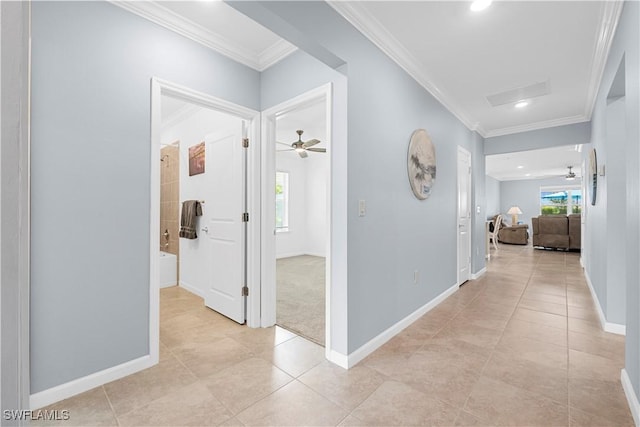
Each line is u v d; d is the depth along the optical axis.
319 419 1.51
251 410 1.57
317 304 3.33
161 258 4.04
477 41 2.37
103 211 1.79
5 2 0.38
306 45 1.80
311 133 5.35
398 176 2.59
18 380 0.39
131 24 1.91
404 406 1.60
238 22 2.15
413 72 2.74
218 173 3.04
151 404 1.62
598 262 3.17
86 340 1.73
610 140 2.57
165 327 2.68
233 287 2.82
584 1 1.91
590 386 1.77
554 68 2.80
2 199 0.37
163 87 2.05
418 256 2.94
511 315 2.98
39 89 1.57
